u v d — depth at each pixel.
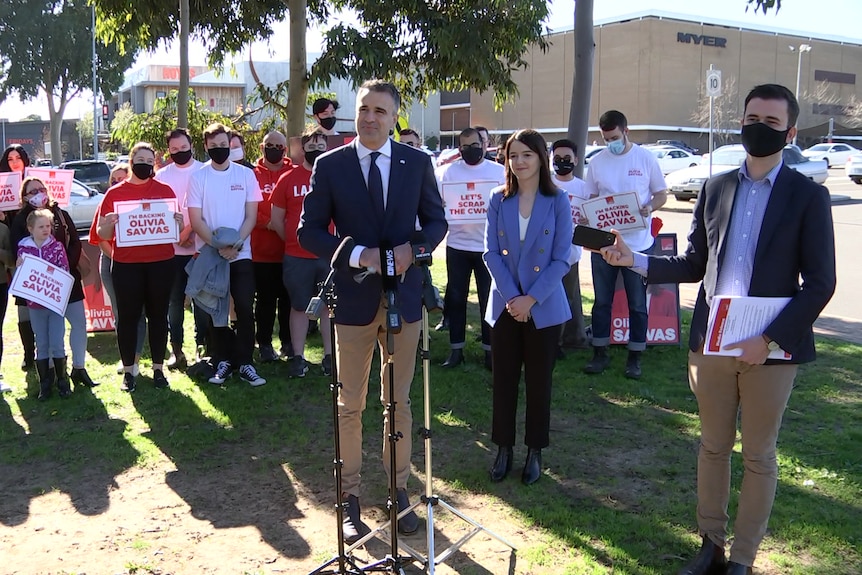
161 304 5.81
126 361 5.85
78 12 44.44
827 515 3.83
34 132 67.31
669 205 23.64
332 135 7.17
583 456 4.61
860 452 4.63
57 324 5.66
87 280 7.57
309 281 6.02
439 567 3.38
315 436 4.95
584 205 5.82
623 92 54.81
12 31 43.25
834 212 19.88
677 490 4.14
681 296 9.99
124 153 42.88
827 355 6.86
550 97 58.81
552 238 4.06
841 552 3.50
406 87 10.23
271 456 4.63
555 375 6.23
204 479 4.32
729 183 3.07
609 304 6.32
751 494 3.09
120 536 3.68
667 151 31.72
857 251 13.49
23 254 5.38
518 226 4.11
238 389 5.89
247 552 3.53
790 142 2.92
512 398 4.25
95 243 6.52
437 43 8.78
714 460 3.24
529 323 4.09
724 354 2.88
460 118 66.12
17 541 3.63
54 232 5.65
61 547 3.57
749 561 3.14
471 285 10.81
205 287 5.81
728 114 47.88
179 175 6.42
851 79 66.25
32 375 6.33
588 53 6.88
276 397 5.70
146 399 5.66
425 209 3.66
